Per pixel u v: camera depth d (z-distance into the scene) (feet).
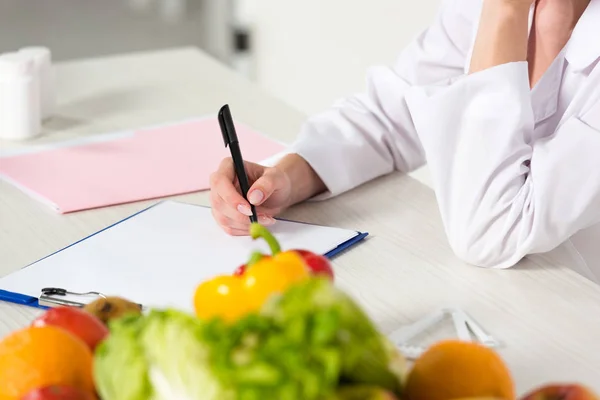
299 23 11.39
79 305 3.59
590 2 4.62
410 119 5.28
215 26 13.65
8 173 5.00
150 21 14.73
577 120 4.29
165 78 6.61
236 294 2.62
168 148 5.38
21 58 5.48
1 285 3.77
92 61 6.93
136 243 4.18
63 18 14.76
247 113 5.99
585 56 4.60
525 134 4.38
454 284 3.91
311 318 2.02
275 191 4.51
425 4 9.09
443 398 2.40
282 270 2.59
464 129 4.26
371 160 5.04
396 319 3.60
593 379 3.23
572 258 4.72
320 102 11.33
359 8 10.16
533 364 3.32
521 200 4.14
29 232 4.36
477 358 2.43
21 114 5.45
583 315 3.67
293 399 1.92
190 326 2.15
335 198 4.82
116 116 5.90
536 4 4.86
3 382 2.43
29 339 2.47
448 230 4.24
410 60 5.47
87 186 4.85
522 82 4.30
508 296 3.82
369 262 4.09
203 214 4.51
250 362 1.96
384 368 2.18
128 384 2.13
